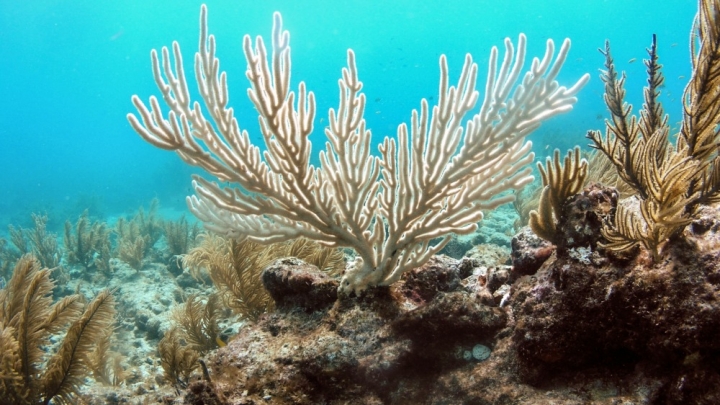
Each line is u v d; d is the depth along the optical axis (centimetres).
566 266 59
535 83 60
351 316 69
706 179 58
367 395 64
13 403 79
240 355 70
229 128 60
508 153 65
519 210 206
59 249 279
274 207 65
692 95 61
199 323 112
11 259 261
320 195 66
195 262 154
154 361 122
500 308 66
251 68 57
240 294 107
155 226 310
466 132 63
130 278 201
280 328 73
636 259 57
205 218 69
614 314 56
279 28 56
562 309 58
